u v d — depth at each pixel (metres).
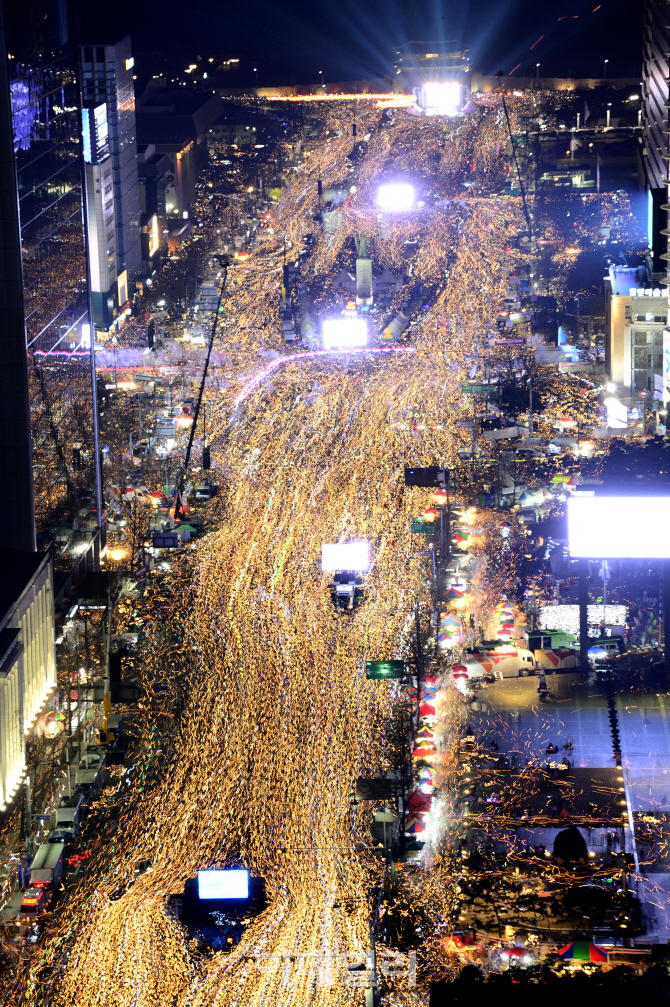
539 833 60.12
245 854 58.72
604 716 73.56
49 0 93.31
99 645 83.69
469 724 71.88
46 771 68.31
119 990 48.38
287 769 66.50
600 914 51.47
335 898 54.50
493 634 84.44
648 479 100.19
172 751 69.81
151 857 59.62
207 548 99.25
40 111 88.38
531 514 103.06
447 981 40.97
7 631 65.19
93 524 101.69
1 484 80.38
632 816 61.69
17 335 79.50
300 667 78.50
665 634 81.88
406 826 59.81
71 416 96.06
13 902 56.44
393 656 79.69
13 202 78.50
